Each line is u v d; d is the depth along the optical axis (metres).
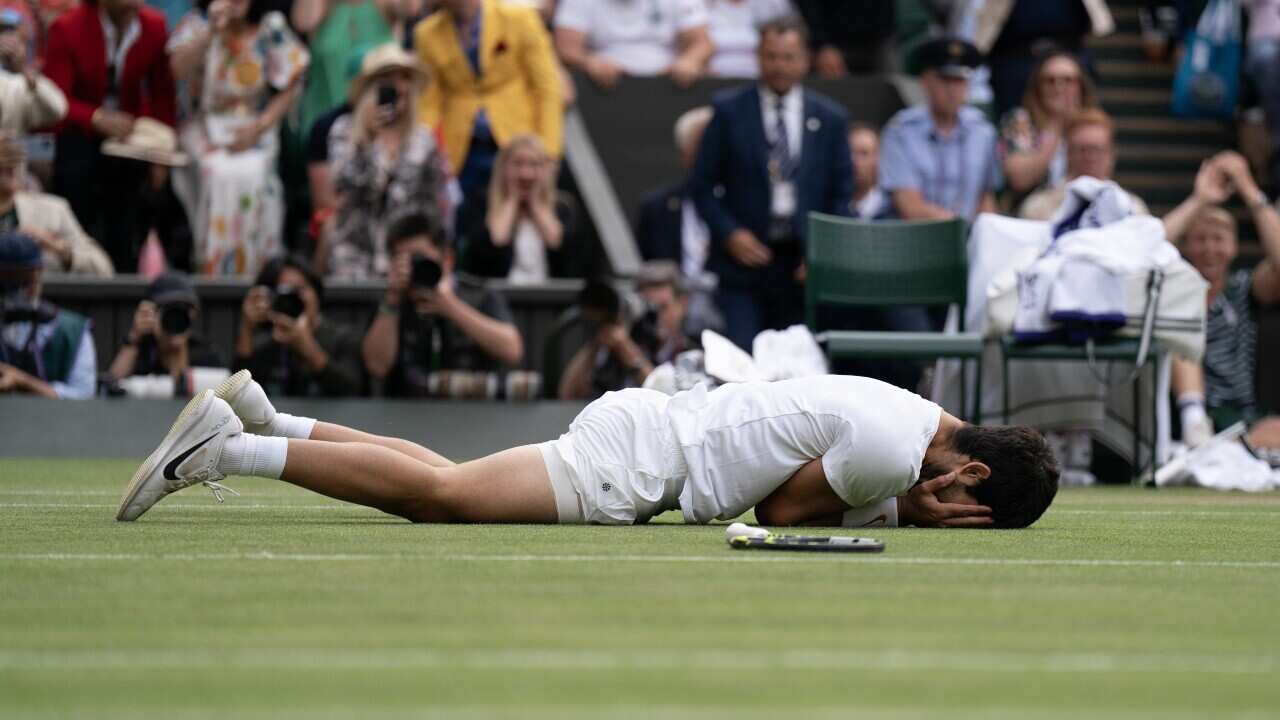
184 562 8.96
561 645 6.46
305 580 8.25
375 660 6.12
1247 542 11.48
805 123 24.33
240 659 6.13
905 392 11.41
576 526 11.20
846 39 33.34
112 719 5.07
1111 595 8.20
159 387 22.02
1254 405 22.64
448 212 24.02
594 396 22.31
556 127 26.81
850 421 11.05
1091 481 20.86
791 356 19.28
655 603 7.58
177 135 25.80
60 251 23.48
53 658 6.14
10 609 7.26
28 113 23.98
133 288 23.55
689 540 10.38
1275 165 30.59
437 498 11.08
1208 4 31.58
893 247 21.22
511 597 7.72
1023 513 11.61
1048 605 7.78
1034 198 23.34
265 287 21.06
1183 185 33.09
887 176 25.41
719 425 11.19
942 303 21.09
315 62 26.80
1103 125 22.72
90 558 9.14
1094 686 5.80
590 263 28.17
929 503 11.52
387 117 23.64
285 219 26.39
